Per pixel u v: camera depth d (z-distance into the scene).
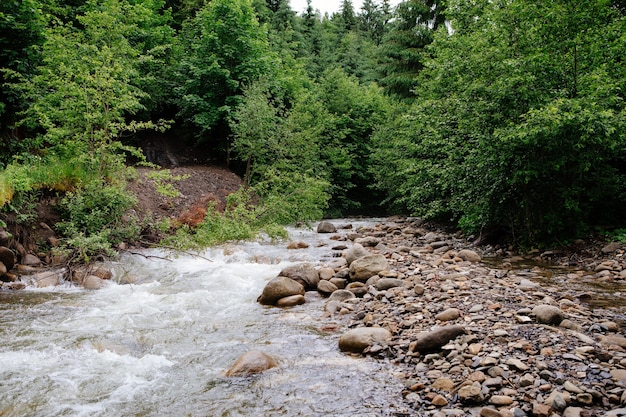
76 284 8.19
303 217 15.19
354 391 4.04
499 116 9.76
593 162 9.98
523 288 6.84
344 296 7.09
